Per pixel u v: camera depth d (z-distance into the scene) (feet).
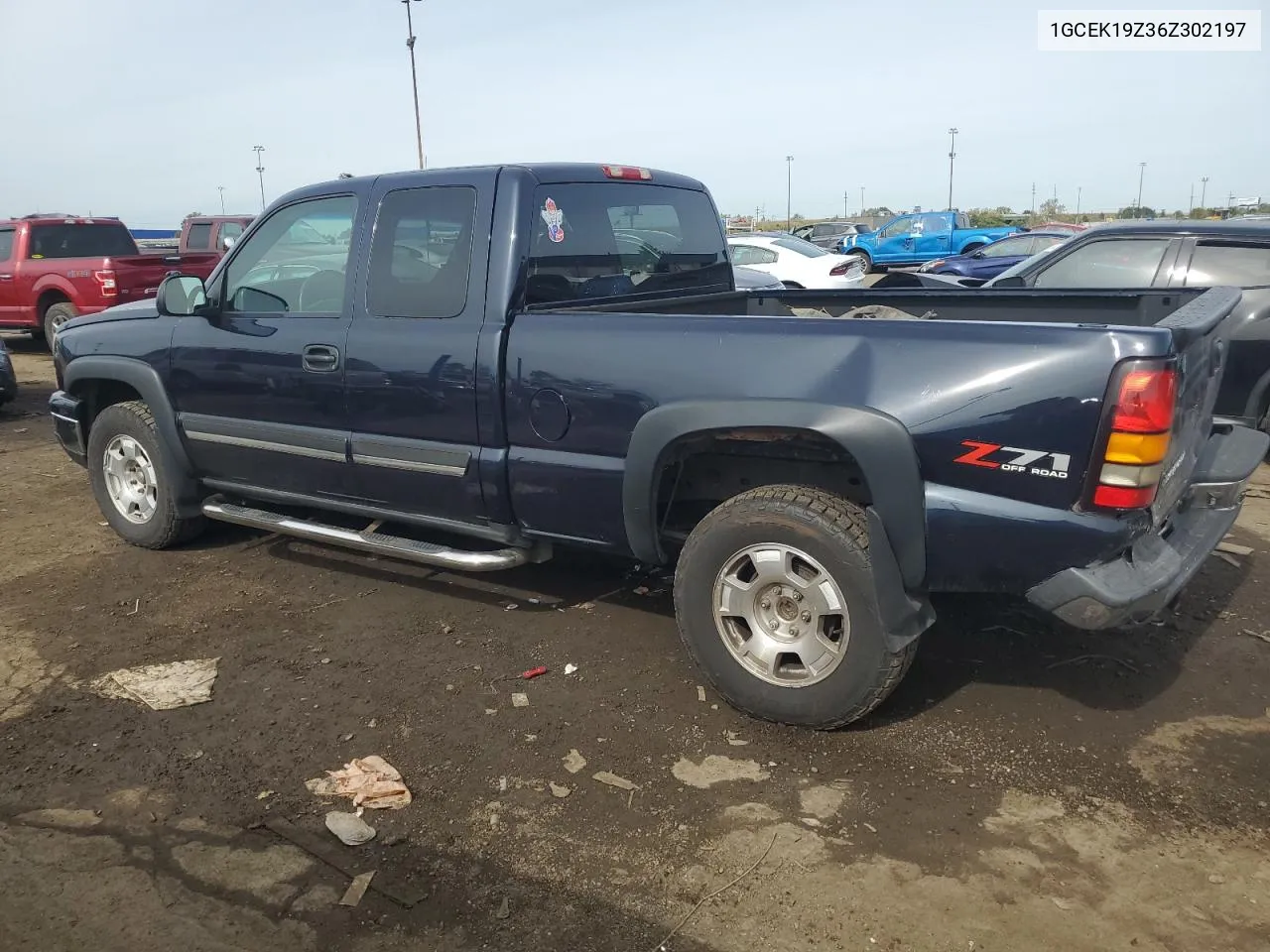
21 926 8.29
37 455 25.94
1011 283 24.03
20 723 11.68
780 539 10.75
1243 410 21.75
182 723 11.64
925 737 11.04
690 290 16.31
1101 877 8.68
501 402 12.53
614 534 12.21
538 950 7.95
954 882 8.65
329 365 14.03
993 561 9.93
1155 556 10.21
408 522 14.32
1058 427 9.39
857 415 10.00
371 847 9.29
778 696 11.06
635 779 10.32
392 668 12.97
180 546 17.88
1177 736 11.00
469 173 12.98
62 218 45.39
